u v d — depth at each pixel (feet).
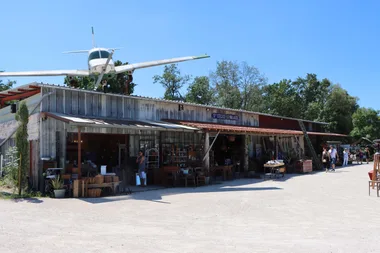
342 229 23.58
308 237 21.31
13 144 50.42
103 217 27.22
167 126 51.03
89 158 57.67
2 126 55.26
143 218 27.12
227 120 75.92
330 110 152.56
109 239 20.35
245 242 19.99
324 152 79.77
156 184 52.34
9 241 19.60
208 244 19.49
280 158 79.92
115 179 40.42
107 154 59.26
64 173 42.55
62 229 22.84
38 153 42.19
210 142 73.05
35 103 44.24
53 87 43.60
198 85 164.04
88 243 19.38
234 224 25.20
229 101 156.04
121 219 26.55
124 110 53.21
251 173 68.33
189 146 62.08
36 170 42.27
